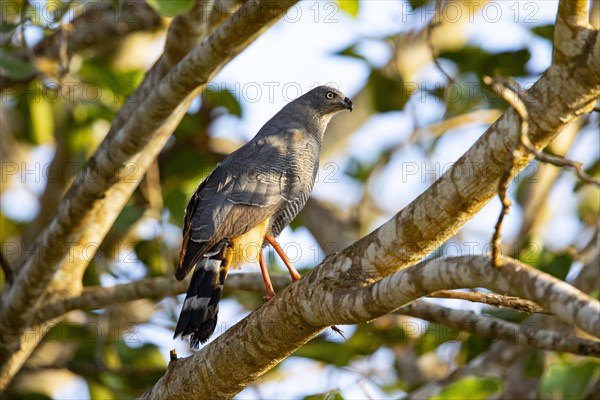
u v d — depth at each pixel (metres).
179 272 9.75
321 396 11.58
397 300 6.84
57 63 13.43
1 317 11.75
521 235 14.29
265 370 8.11
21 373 14.35
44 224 14.59
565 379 9.98
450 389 10.23
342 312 7.30
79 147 14.01
